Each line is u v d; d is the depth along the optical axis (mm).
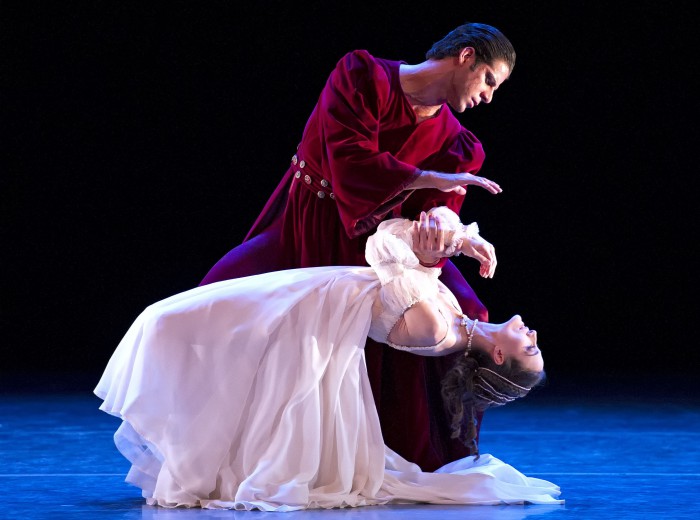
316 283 6754
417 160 7633
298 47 18438
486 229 20078
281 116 18938
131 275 20203
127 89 19031
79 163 19578
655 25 18547
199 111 19047
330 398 6609
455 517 6125
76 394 14875
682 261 20312
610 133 19297
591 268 20406
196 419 6457
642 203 19844
